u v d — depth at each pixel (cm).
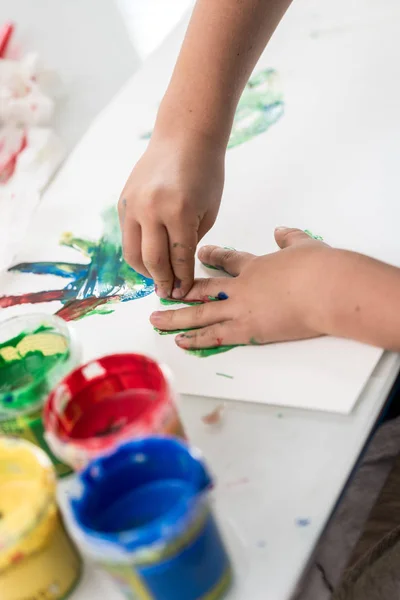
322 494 55
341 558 84
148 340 75
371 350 66
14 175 109
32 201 103
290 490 56
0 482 52
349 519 89
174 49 125
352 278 66
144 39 138
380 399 62
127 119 113
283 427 61
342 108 99
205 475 46
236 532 54
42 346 67
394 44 107
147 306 80
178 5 147
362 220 82
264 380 66
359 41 110
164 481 49
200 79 78
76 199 100
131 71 130
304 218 85
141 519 47
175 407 54
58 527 51
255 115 104
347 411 61
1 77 128
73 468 59
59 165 112
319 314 67
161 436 48
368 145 92
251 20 77
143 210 75
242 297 72
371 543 83
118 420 56
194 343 72
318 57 110
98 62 135
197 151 77
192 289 78
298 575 50
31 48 144
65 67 136
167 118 80
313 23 117
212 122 78
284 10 81
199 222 77
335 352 67
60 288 86
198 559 47
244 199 91
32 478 51
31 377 65
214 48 77
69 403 57
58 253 92
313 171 91
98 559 44
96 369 57
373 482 91
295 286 69
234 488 57
